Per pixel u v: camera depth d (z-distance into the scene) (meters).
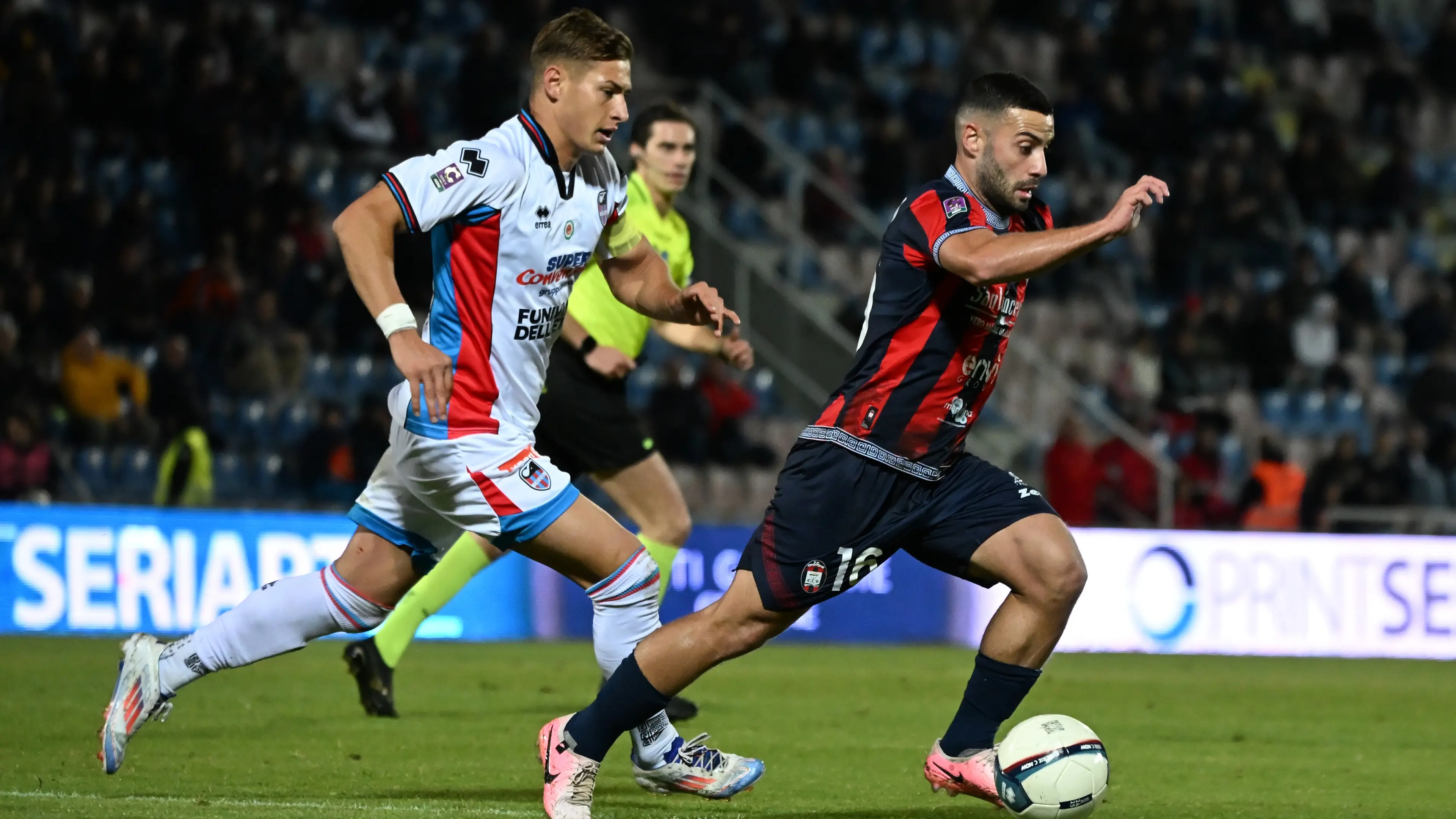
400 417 16.31
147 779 18.17
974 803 17.89
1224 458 57.34
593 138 16.17
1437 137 78.38
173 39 61.25
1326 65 79.44
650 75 64.81
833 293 60.47
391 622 24.89
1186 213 66.50
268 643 16.95
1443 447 57.84
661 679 15.41
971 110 15.51
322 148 59.75
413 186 15.36
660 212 26.22
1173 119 69.81
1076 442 52.22
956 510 15.89
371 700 24.83
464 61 58.69
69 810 15.58
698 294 17.22
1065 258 14.02
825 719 26.66
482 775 19.03
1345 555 47.09
